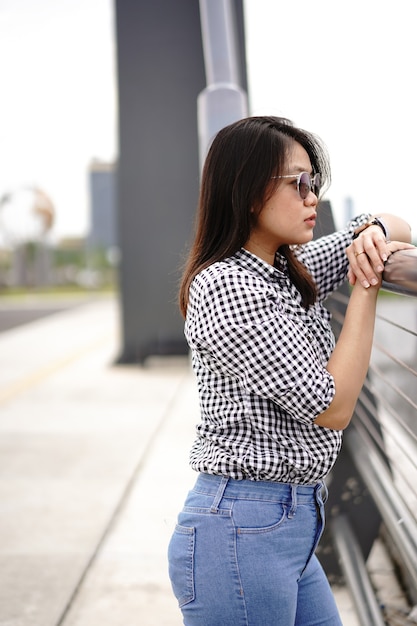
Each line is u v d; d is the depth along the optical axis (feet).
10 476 16.15
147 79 31.01
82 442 18.95
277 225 5.07
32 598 10.32
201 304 4.92
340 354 4.90
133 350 31.96
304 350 4.77
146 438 19.16
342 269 6.54
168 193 31.50
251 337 4.73
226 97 13.56
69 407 23.43
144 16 30.71
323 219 9.00
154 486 15.17
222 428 5.01
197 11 30.63
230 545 4.88
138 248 31.71
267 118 5.12
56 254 183.62
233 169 5.02
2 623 9.59
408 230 6.21
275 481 4.93
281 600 4.91
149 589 10.54
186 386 26.58
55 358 35.58
